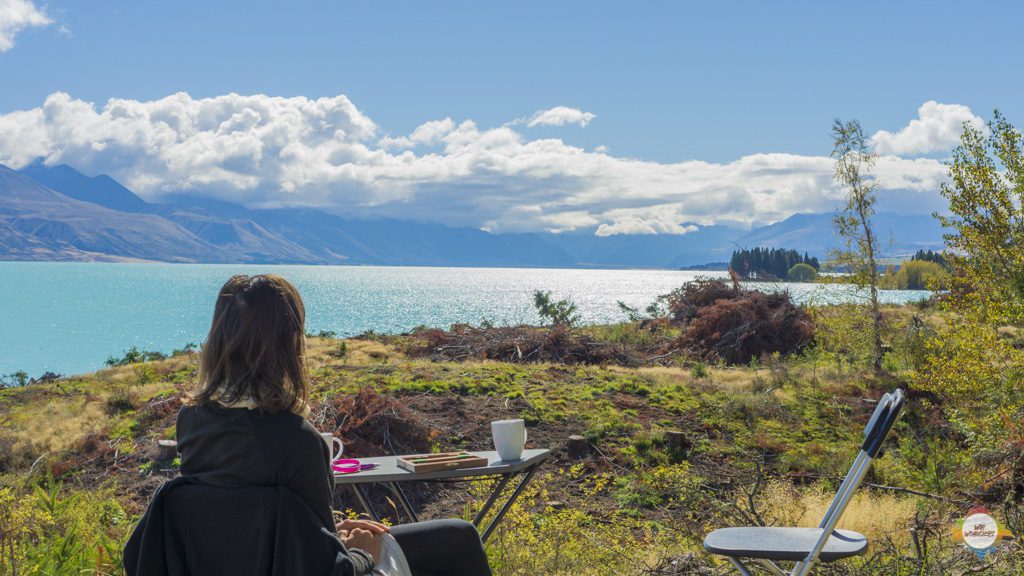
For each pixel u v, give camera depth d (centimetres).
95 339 5544
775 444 1239
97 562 398
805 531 295
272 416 207
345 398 1273
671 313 3066
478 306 8894
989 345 1008
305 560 201
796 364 2006
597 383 1675
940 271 1145
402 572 242
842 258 1855
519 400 1493
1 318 7688
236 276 220
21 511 427
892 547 454
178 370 1992
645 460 1188
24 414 1669
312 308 8394
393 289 14862
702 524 608
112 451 1284
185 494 207
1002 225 992
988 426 902
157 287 15600
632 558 579
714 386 1645
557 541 604
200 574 205
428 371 1766
